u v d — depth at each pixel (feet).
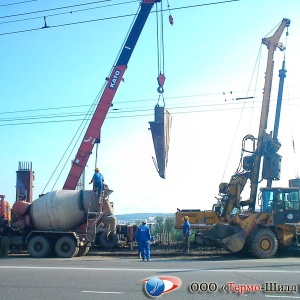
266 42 85.25
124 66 78.95
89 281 40.16
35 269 48.47
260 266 51.16
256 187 81.41
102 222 73.97
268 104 83.51
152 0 78.89
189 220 83.20
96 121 78.23
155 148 68.80
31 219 73.36
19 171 86.38
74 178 76.95
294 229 67.46
